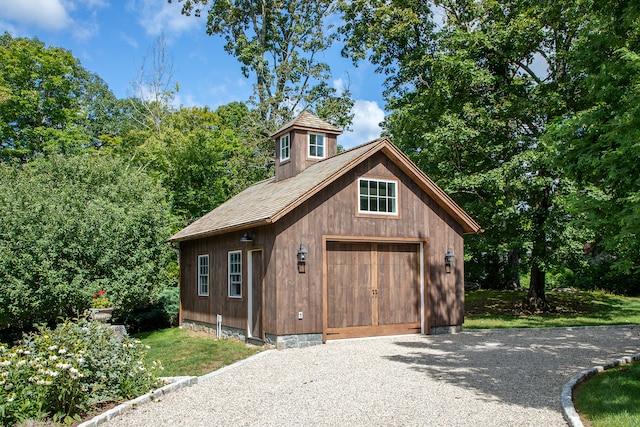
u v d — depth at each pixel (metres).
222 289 14.44
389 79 25.14
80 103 35.00
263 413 6.61
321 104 29.78
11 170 18.61
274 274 11.59
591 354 10.36
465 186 17.45
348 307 12.70
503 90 18.58
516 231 18.22
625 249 8.86
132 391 7.37
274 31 29.78
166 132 27.88
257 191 17.03
